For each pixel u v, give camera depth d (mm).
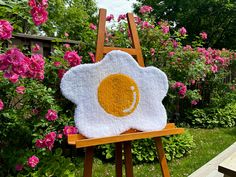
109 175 3543
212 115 6543
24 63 2203
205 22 16844
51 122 3000
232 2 15922
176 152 4301
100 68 2064
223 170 1718
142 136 2172
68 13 11797
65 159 3125
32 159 2695
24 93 2814
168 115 5535
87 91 2014
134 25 2461
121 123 2123
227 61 7410
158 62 4469
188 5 16047
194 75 4766
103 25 2283
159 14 16875
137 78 2217
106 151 3990
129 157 2303
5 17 2529
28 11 2543
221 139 5363
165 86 2346
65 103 3455
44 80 3268
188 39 16547
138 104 2211
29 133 2904
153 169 3791
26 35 3666
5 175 2838
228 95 7613
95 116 2029
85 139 1944
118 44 4246
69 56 2768
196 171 3691
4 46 3033
